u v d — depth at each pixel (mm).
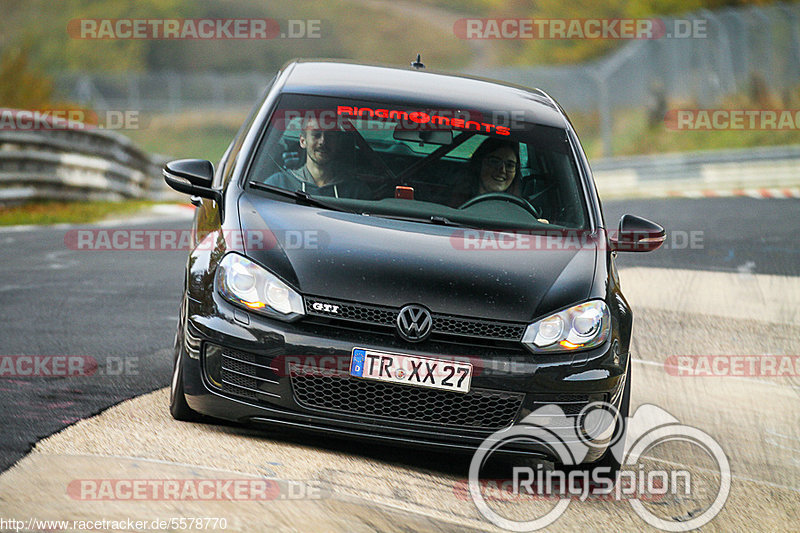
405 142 18297
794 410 21891
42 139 55438
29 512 11711
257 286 14945
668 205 62125
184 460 14094
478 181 17969
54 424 15391
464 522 13359
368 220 16516
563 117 20438
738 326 29531
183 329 15836
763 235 47219
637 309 31047
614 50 154750
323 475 14195
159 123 172125
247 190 17000
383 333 14734
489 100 19984
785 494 16656
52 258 34969
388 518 12898
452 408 14852
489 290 15281
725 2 132625
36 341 21531
